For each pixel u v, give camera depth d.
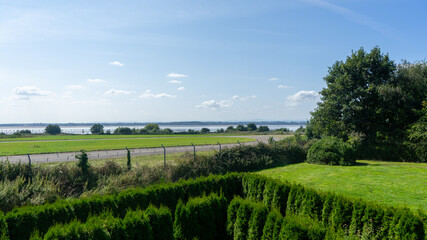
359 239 7.60
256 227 8.10
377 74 30.05
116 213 9.45
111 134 87.62
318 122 31.92
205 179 11.72
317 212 8.98
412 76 29.36
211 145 39.53
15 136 67.75
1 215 7.85
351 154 23.69
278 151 26.03
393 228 7.16
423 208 11.23
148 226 7.38
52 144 43.25
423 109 26.94
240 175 12.64
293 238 6.64
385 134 28.31
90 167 15.55
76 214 8.95
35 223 8.17
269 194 10.70
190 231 8.66
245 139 55.94
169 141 50.25
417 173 19.17
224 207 10.02
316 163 24.97
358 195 13.48
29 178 13.38
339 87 30.09
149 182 15.73
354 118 29.45
